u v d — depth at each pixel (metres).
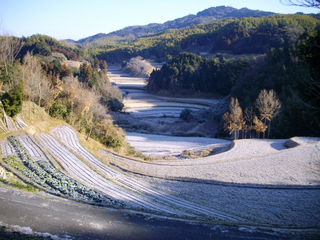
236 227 10.95
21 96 23.58
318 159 24.39
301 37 56.56
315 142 30.75
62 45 150.50
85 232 8.85
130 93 114.38
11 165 15.22
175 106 92.81
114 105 70.69
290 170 22.06
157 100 102.38
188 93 104.81
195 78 105.19
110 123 36.84
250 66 74.81
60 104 34.12
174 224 10.61
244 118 47.56
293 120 40.31
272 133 42.78
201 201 16.38
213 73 100.88
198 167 23.50
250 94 57.75
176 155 34.97
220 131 53.25
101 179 17.11
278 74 55.31
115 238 8.78
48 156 18.67
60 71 69.19
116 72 169.50
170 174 21.55
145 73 153.25
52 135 24.70
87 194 13.27
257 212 14.91
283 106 42.81
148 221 10.56
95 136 30.56
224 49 139.38
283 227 12.11
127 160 24.72
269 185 18.94
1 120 21.55
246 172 21.91
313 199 16.67
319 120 23.73
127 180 18.53
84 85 68.12
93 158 21.58
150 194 16.44
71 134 27.02
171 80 107.31
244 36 132.88
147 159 29.22
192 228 10.40
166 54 184.50
